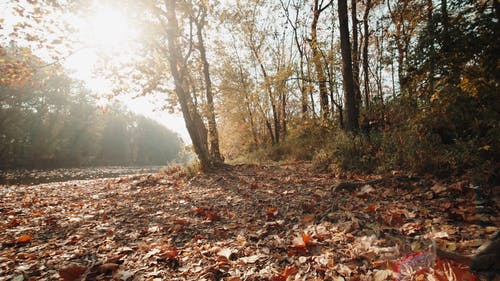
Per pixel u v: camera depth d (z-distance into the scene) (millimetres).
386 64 7418
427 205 3332
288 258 2457
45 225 4305
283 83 11562
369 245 2389
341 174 5957
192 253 2809
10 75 8695
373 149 6629
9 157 37625
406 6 8070
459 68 4664
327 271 2094
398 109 7316
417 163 4715
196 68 15828
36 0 7621
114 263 2668
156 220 4230
